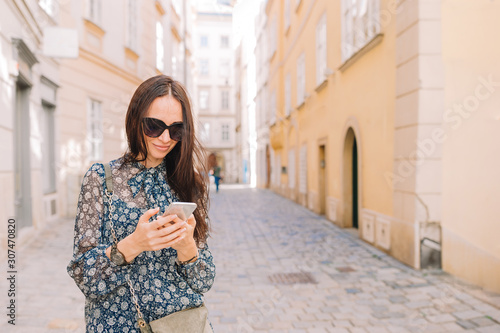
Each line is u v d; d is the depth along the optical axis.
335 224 8.61
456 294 3.85
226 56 31.16
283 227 8.35
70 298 3.60
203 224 1.31
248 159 26.36
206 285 1.23
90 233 1.11
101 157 10.08
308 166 11.64
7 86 5.25
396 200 5.30
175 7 15.62
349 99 7.39
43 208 7.45
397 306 3.60
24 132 6.48
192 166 1.27
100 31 9.89
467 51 4.26
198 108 31.12
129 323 1.13
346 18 7.49
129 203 1.17
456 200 4.45
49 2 7.59
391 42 5.38
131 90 11.54
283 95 15.98
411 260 4.86
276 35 16.39
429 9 4.52
